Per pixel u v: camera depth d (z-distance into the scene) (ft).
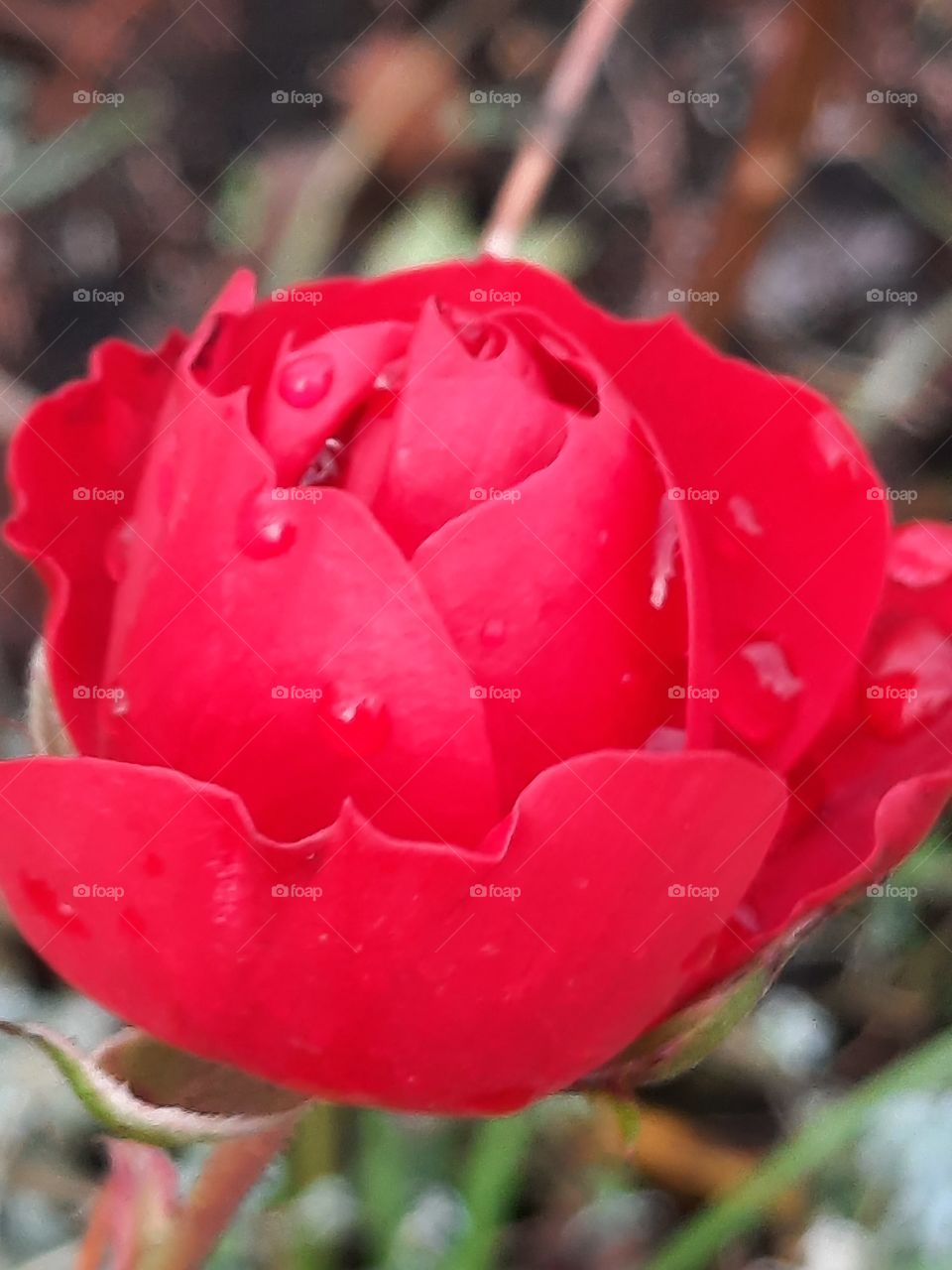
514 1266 0.82
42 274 1.05
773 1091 0.87
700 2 1.13
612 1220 0.82
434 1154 0.82
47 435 0.52
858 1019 0.88
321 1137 0.77
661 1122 0.84
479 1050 0.47
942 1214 0.77
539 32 1.12
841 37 0.84
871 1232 0.78
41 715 0.52
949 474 0.97
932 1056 0.67
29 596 0.94
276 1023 0.47
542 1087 0.48
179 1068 0.50
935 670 0.53
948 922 0.87
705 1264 0.82
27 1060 0.79
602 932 0.46
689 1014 0.50
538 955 0.46
